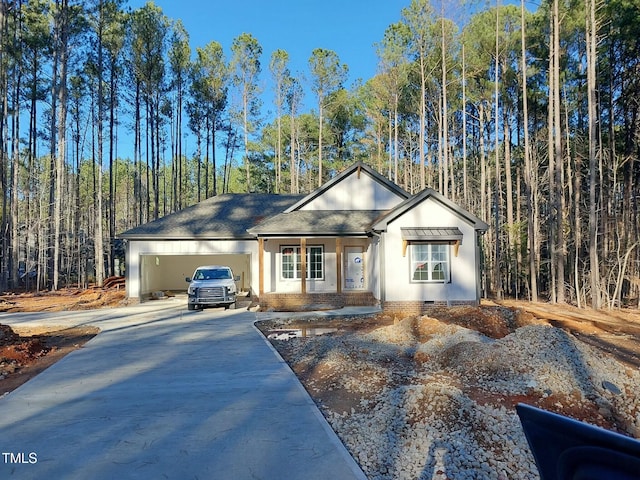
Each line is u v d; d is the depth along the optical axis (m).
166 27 34.94
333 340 9.49
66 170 37.91
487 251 29.97
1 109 27.34
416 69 29.34
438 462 4.14
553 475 1.90
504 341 8.42
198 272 18.47
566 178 28.31
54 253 28.73
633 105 23.67
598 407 5.97
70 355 9.23
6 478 3.82
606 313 17.02
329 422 5.24
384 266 16.00
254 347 9.95
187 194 56.16
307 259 19.77
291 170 40.19
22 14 28.69
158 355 9.15
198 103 39.53
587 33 19.55
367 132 39.22
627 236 23.17
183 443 4.56
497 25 25.19
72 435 4.81
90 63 31.34
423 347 8.95
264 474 3.87
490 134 37.09
